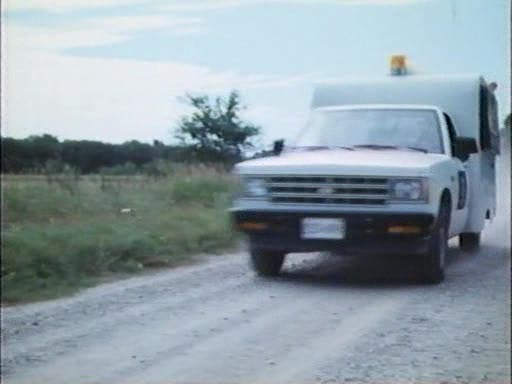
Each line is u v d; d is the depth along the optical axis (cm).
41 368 505
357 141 861
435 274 783
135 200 1423
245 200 780
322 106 960
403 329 601
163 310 682
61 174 1558
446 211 805
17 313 679
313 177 754
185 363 513
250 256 841
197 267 939
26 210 1273
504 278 824
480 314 651
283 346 554
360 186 743
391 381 466
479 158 929
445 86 927
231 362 514
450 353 529
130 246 951
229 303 711
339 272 869
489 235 1047
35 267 838
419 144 848
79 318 655
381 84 948
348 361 512
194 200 1538
